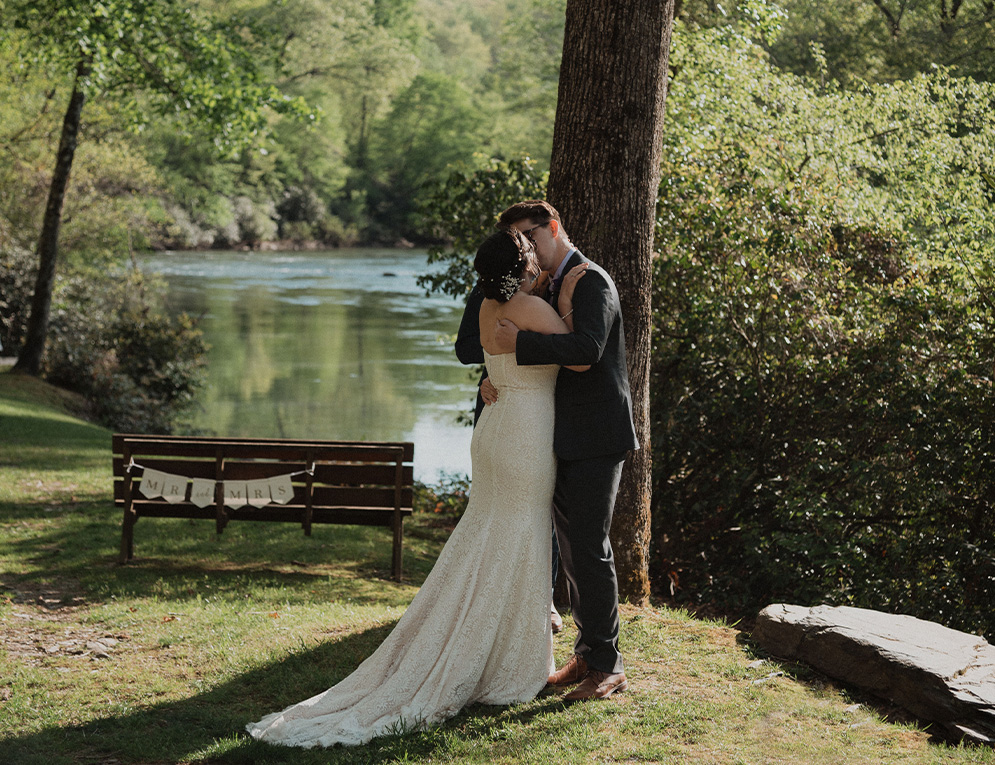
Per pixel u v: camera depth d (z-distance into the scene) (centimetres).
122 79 1716
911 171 1268
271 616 499
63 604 529
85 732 350
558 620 457
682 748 324
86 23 1427
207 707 373
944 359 819
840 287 873
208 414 1853
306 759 321
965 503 814
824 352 861
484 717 350
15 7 1587
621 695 372
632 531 545
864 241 934
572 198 539
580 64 532
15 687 396
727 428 906
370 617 494
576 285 356
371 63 5031
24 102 2198
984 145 1286
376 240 7369
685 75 1273
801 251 849
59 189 1811
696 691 379
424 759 317
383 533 820
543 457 359
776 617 439
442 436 1669
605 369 359
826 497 841
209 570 620
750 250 852
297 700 380
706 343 870
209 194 5422
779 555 837
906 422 809
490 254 347
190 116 1730
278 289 3978
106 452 1241
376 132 7650
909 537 815
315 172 7000
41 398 1689
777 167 958
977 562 762
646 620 478
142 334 1939
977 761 316
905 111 1325
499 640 366
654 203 550
